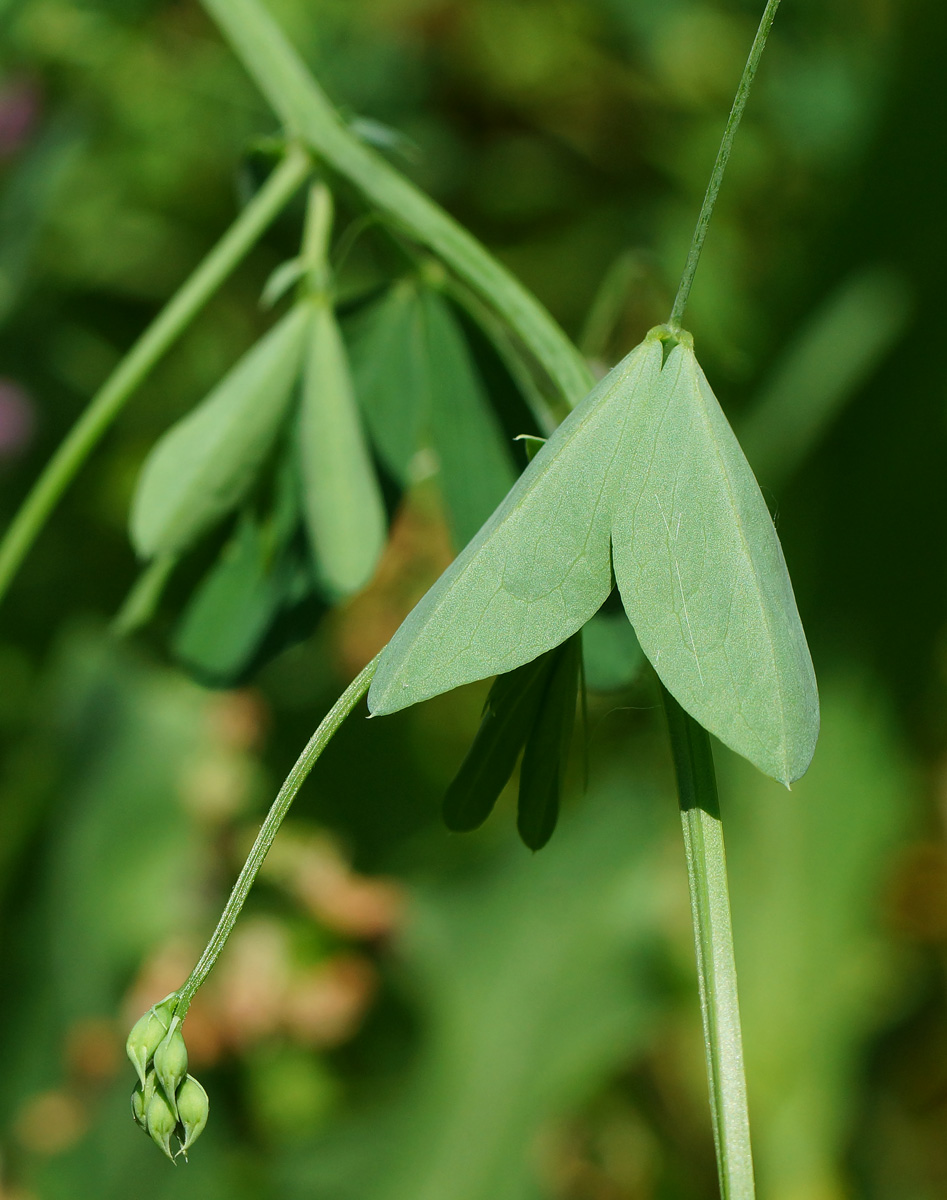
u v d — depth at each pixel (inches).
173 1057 11.9
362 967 35.4
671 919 36.0
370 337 15.7
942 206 35.4
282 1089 35.1
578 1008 34.4
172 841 35.2
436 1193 32.2
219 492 15.1
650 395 12.4
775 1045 35.9
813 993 36.4
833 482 36.9
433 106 55.1
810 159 48.6
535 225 55.4
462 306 15.6
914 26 35.5
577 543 12.3
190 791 35.5
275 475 15.6
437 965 35.0
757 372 38.9
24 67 35.6
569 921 35.3
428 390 15.7
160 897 34.9
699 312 43.5
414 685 12.1
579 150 55.3
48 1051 33.7
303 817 43.8
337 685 45.4
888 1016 38.7
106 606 47.1
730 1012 12.2
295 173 15.3
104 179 46.8
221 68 48.9
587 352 18.3
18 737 42.7
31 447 45.1
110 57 38.6
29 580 45.8
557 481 12.3
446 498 15.7
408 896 36.0
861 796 36.9
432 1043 34.2
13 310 40.3
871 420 36.5
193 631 16.2
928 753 41.0
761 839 36.6
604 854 36.2
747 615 12.3
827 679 37.4
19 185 35.2
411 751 46.4
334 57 51.3
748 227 50.6
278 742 44.9
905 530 36.7
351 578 15.1
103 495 47.3
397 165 52.6
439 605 12.2
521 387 15.6
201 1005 34.1
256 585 16.0
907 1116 39.7
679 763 12.5
